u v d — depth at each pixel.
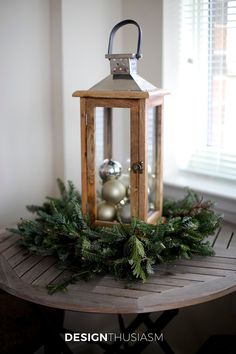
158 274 1.30
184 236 1.36
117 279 1.27
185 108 1.90
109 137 1.52
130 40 1.89
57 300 1.18
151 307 1.14
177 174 1.95
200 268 1.33
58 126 1.82
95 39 1.83
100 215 1.45
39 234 1.45
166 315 1.37
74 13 1.75
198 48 1.81
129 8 1.87
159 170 1.51
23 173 1.80
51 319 1.63
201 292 1.20
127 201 1.46
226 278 1.27
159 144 1.49
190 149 1.92
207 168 1.87
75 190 1.69
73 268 1.33
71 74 1.78
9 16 1.66
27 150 1.80
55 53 1.77
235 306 1.72
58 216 1.38
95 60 1.84
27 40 1.72
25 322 1.59
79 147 1.86
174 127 1.91
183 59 1.86
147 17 1.81
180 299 1.17
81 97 1.38
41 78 1.78
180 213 1.51
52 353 1.45
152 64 1.83
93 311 1.15
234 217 1.70
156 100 1.41
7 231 1.61
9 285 1.25
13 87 1.72
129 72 1.34
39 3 1.73
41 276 1.30
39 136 1.82
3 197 1.77
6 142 1.74
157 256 1.31
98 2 1.81
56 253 1.40
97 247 1.30
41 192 1.86
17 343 1.58
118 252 1.33
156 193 1.52
